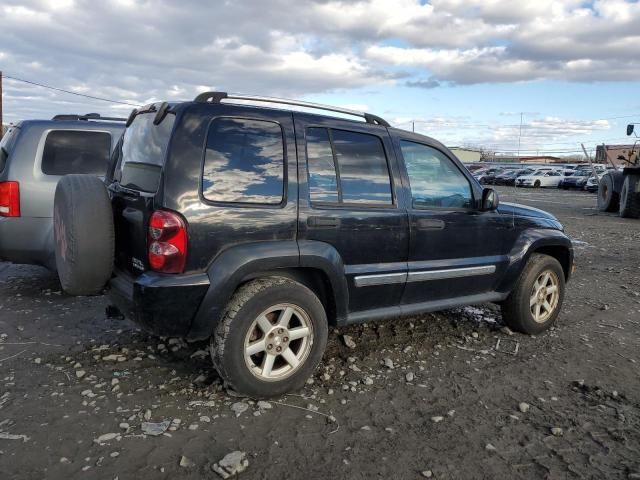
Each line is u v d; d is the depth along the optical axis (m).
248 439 3.04
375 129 4.11
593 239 12.12
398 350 4.52
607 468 2.90
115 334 4.62
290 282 3.51
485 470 2.84
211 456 2.86
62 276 3.64
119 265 3.78
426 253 4.26
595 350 4.72
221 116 3.41
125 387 3.61
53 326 4.79
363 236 3.87
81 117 6.68
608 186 19.41
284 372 3.53
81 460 2.78
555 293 5.19
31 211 5.55
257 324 3.41
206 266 3.28
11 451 2.83
